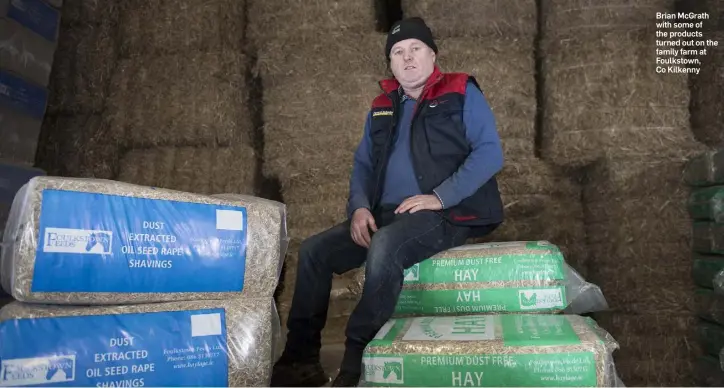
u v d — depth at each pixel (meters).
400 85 2.21
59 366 1.26
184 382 1.39
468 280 1.83
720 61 2.79
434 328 1.55
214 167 3.13
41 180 1.31
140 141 3.19
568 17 2.85
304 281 2.03
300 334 2.01
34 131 3.20
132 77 3.24
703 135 2.83
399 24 2.14
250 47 3.24
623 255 2.56
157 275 1.41
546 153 2.85
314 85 3.07
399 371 1.39
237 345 1.47
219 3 3.23
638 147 2.64
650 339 2.45
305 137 3.07
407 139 2.09
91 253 1.33
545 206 2.90
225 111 3.15
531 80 2.97
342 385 1.66
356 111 3.03
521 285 1.79
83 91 3.43
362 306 1.74
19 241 1.28
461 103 2.05
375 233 1.82
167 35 3.23
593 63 2.77
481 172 1.95
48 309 1.30
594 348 1.32
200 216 1.48
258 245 1.55
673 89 2.67
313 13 3.11
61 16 3.49
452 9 3.01
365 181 2.24
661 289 2.47
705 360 2.29
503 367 1.34
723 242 2.16
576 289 1.82
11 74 3.02
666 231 2.52
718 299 2.21
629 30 2.77
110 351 1.32
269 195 3.45
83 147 3.36
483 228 2.08
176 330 1.40
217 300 1.48
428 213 1.91
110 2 3.48
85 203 1.34
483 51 2.98
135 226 1.39
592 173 2.82
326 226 3.03
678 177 2.55
